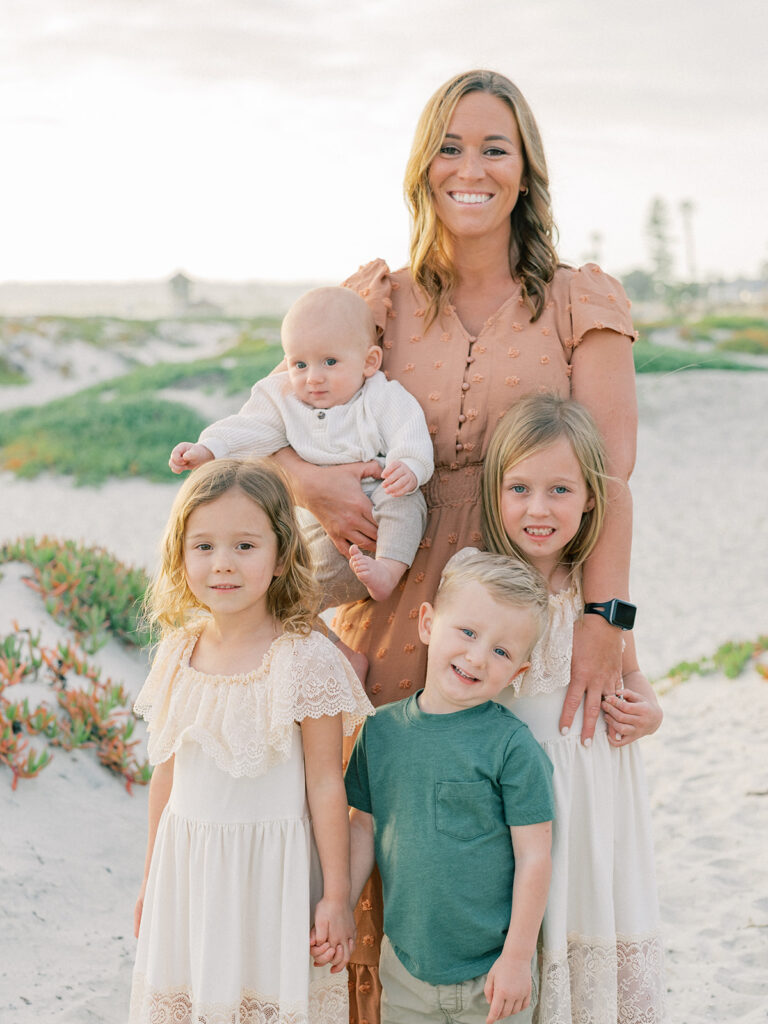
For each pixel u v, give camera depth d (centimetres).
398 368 322
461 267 319
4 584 729
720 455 1816
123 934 465
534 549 287
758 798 611
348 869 273
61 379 2958
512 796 268
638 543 1380
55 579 731
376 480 310
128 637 730
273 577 281
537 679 285
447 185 305
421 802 272
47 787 559
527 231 318
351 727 285
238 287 7894
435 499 312
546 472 281
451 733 273
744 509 1512
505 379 308
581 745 290
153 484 1683
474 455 309
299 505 313
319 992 275
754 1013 407
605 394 304
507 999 262
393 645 312
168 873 275
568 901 289
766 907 491
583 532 294
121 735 610
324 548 320
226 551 270
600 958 287
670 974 441
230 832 267
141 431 1970
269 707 269
